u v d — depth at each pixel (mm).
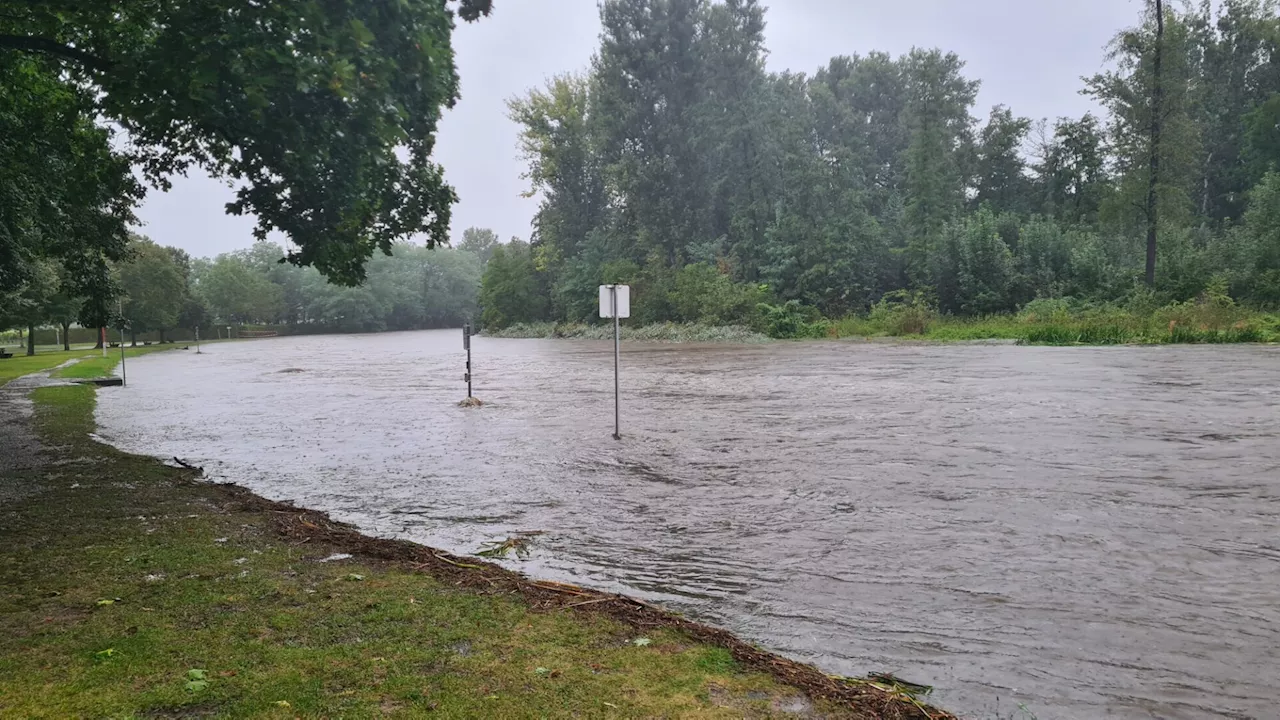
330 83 7098
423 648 3914
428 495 8078
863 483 7840
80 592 4812
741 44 59062
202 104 7754
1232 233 41812
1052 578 4957
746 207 57625
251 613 4434
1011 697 3459
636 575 5332
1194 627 4160
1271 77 58125
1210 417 11508
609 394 17875
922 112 54250
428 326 124500
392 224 11109
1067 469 8172
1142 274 42344
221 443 12117
